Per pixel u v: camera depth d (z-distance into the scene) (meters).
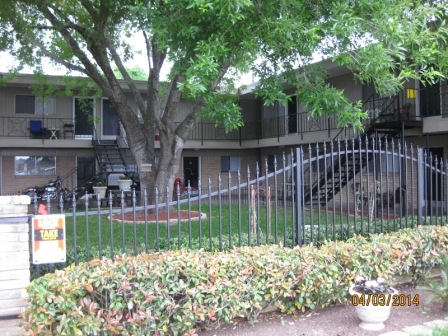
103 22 11.66
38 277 4.52
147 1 7.42
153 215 11.73
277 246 5.42
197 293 4.30
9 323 4.30
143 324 4.13
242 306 4.58
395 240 5.90
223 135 22.98
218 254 4.92
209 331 4.68
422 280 6.09
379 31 6.79
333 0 7.30
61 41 14.56
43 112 20.92
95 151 20.36
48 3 11.30
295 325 4.86
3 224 4.30
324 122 18.23
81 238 8.73
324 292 5.04
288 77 8.20
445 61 7.93
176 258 4.54
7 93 20.30
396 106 14.67
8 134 20.19
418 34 7.62
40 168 20.78
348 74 17.25
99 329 3.99
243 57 7.76
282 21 6.88
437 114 14.08
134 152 13.36
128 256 4.65
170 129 12.93
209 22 6.84
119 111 13.02
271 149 22.59
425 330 4.68
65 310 3.91
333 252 5.27
